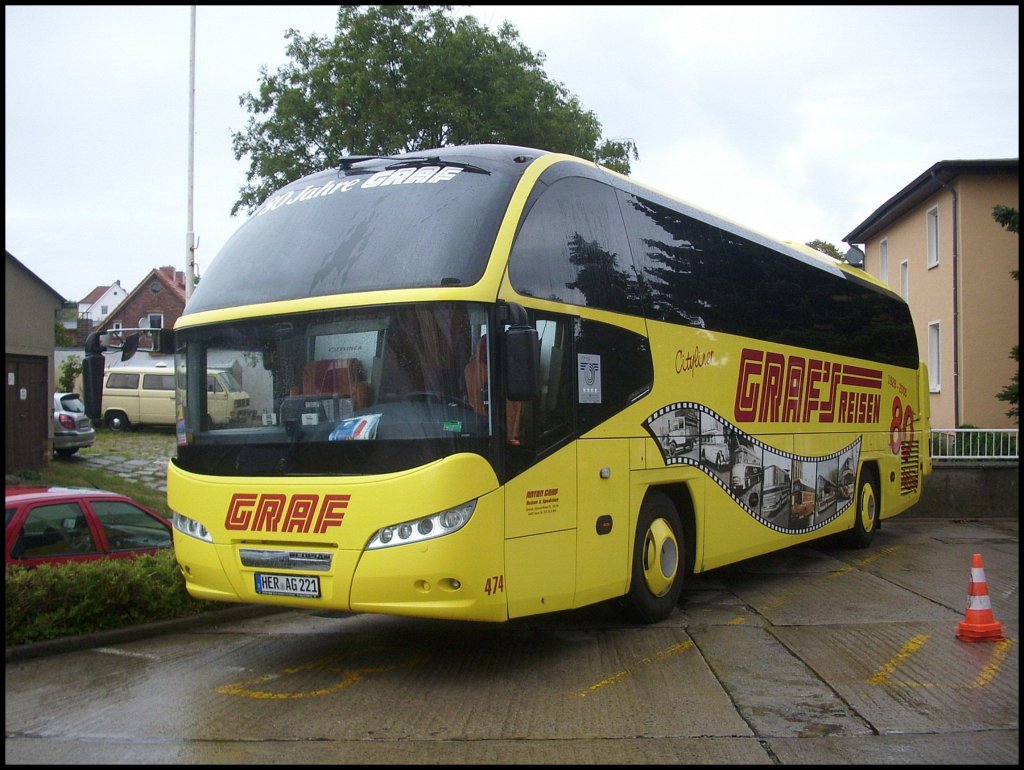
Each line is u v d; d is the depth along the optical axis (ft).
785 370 36.35
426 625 28.60
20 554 28.14
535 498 22.02
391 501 20.21
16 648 24.39
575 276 24.48
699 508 29.63
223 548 22.08
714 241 32.42
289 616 30.40
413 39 80.59
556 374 23.21
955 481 59.57
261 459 21.89
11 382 69.26
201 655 24.98
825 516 39.73
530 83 82.79
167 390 108.17
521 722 18.97
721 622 28.48
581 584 23.58
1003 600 32.14
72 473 70.64
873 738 18.08
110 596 26.61
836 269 43.68
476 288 21.08
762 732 18.39
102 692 21.40
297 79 83.20
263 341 22.45
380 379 20.94
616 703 20.27
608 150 91.45
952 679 22.26
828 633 26.96
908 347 51.85
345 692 21.24
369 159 25.86
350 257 22.49
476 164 23.89
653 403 27.27
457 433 20.38
